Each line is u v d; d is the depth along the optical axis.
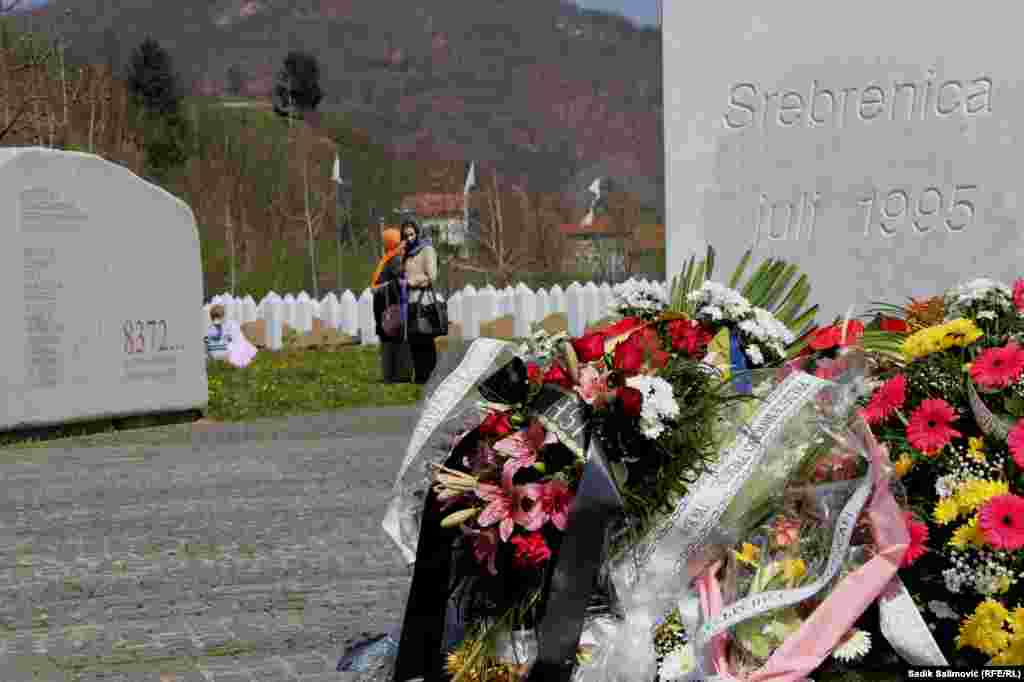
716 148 7.32
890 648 3.75
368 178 66.44
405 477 3.82
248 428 13.34
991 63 6.53
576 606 3.46
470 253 52.91
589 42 147.12
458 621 3.73
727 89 7.28
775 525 3.74
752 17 7.19
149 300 13.81
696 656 3.53
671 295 4.71
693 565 3.66
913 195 6.77
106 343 13.29
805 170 7.07
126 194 13.53
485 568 3.68
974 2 6.55
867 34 6.87
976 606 3.77
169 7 158.12
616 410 3.60
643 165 121.81
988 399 3.93
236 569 6.58
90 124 36.81
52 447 11.95
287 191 58.22
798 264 7.09
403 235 17.17
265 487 9.21
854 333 4.23
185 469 10.23
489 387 3.78
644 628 3.58
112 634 5.41
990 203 6.55
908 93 6.77
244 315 30.91
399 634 4.01
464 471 3.79
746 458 3.65
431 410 3.81
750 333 4.05
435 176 66.50
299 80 94.50
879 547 3.70
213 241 52.06
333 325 29.77
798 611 3.69
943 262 6.69
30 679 4.81
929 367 4.02
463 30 148.12
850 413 3.75
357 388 16.95
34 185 12.53
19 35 27.56
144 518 8.05
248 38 152.88
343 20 155.50
